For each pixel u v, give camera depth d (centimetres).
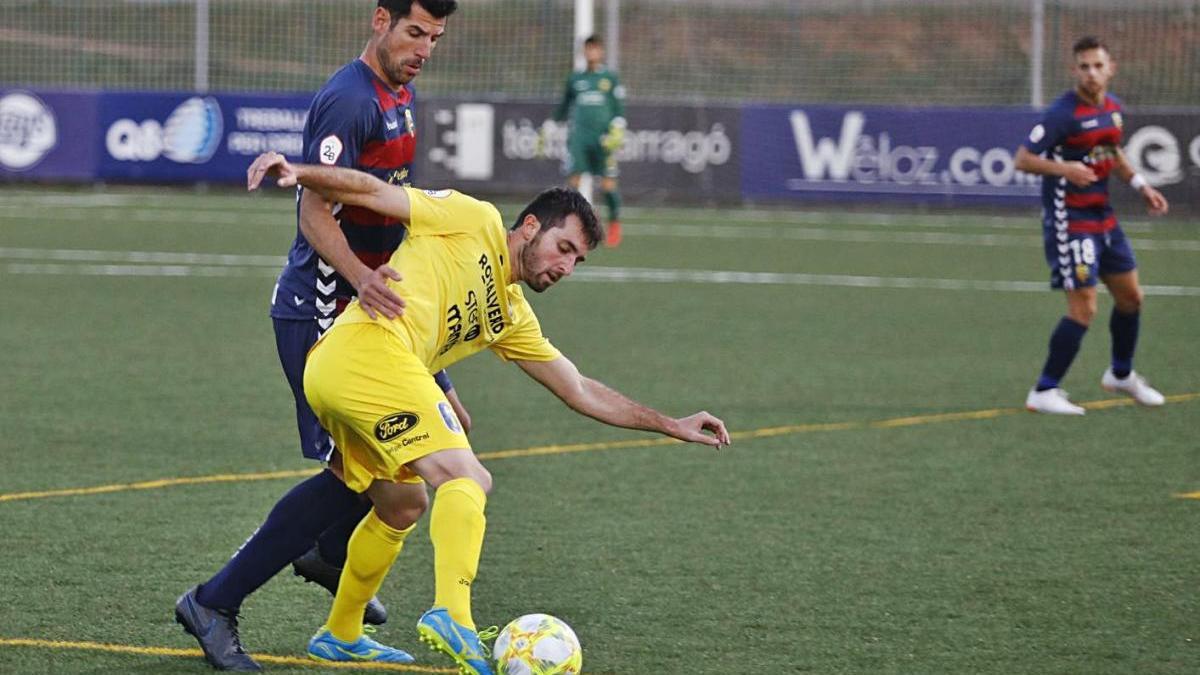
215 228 6131
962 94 9356
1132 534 1928
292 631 1509
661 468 2319
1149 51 8688
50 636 1455
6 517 1931
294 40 9488
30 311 3912
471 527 1252
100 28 9362
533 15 9419
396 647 1464
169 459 2306
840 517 2014
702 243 6016
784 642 1473
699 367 3259
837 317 4094
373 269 1450
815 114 7169
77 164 7356
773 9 9888
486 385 3075
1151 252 5778
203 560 1752
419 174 7225
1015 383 3134
